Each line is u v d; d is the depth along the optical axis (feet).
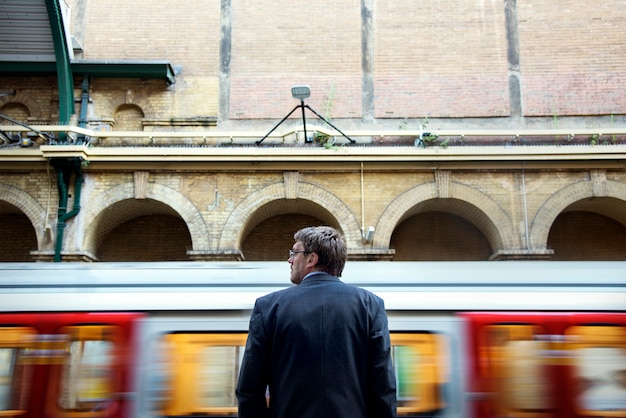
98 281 18.31
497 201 42.50
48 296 18.03
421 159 42.42
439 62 47.03
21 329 17.75
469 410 16.71
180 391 17.16
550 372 16.99
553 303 17.53
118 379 17.22
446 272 18.20
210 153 42.14
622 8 47.44
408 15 47.83
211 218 42.24
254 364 10.08
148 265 18.95
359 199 42.63
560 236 48.62
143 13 47.83
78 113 45.32
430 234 48.24
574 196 42.50
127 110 46.39
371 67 47.01
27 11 42.47
